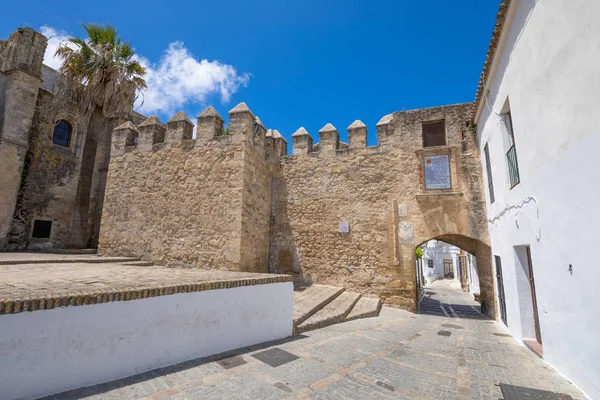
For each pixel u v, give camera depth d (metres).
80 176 14.50
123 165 10.65
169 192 9.66
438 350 4.96
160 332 3.68
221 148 9.25
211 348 4.23
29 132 12.70
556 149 3.89
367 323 6.98
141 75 15.77
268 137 11.52
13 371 2.56
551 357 4.20
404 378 3.69
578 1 3.30
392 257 9.24
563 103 3.68
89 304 3.10
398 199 9.48
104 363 3.16
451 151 9.09
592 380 3.21
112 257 9.53
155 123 10.54
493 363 4.34
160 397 2.95
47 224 13.22
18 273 5.36
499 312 7.48
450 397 3.19
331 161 10.56
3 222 11.49
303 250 10.38
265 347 4.70
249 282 4.88
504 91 5.88
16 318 2.62
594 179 3.12
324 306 7.56
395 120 9.95
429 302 13.88
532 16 4.45
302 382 3.47
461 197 8.82
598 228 3.08
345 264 9.79
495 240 7.53
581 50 3.29
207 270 7.79
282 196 11.00
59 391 2.82
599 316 3.11
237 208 8.67
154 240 9.52
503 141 6.19
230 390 3.19
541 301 4.50
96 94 14.19
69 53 14.08
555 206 3.96
